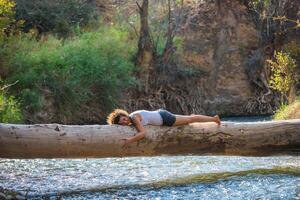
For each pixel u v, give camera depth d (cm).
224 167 1133
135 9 2959
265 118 2395
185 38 2800
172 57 2692
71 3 2789
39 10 2680
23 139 883
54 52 2314
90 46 2417
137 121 933
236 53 2805
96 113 2389
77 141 908
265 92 2695
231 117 2516
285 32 2744
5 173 1087
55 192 917
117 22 2872
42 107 2184
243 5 2880
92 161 1232
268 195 855
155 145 953
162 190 918
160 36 2766
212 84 2741
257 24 2828
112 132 929
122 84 2447
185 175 1052
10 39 2241
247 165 1148
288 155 1030
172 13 2838
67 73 2288
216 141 983
